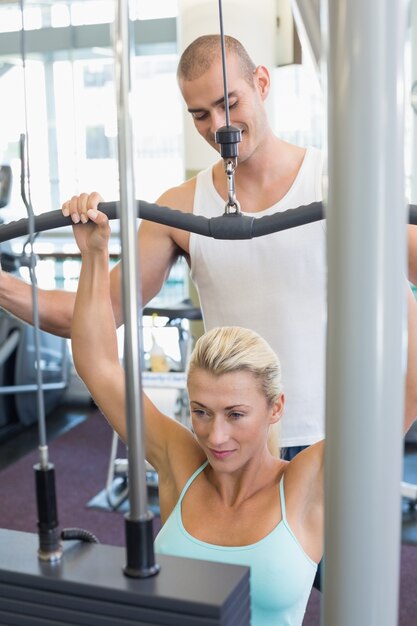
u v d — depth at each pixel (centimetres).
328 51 52
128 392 55
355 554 55
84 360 131
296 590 132
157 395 384
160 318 411
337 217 52
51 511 60
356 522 54
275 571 130
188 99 170
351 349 53
